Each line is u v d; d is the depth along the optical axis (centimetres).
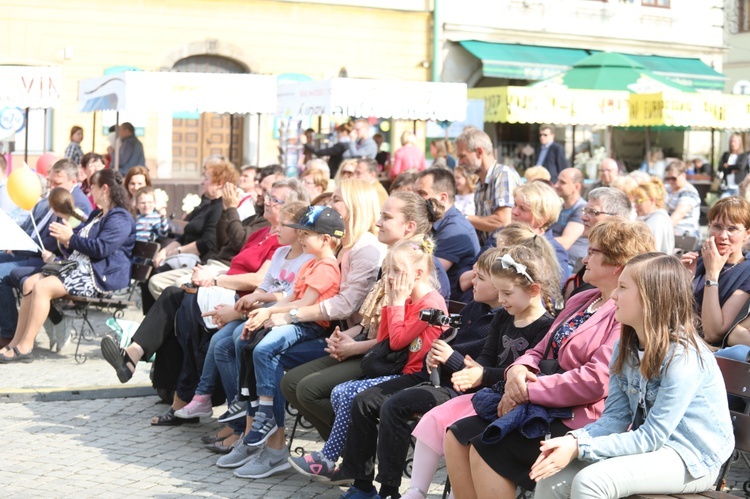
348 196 695
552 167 1883
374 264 679
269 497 621
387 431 569
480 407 514
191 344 770
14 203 1083
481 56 2641
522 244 571
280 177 1072
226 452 705
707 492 451
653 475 439
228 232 973
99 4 2258
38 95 1381
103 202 1002
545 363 517
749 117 1919
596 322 504
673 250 1020
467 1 2700
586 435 447
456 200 1143
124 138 1716
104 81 1422
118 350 768
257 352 663
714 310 655
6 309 1010
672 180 1330
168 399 831
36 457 688
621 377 462
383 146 2330
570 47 2875
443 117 1430
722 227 662
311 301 682
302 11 2481
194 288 780
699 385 443
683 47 3059
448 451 512
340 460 705
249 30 2427
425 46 2650
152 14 2316
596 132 2870
